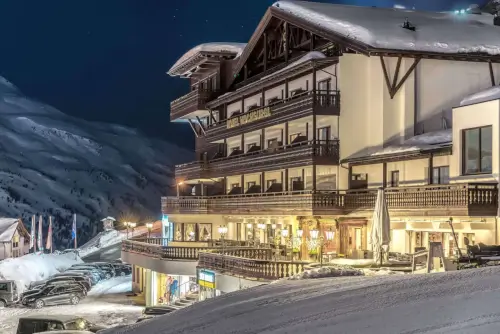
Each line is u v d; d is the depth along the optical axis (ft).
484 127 102.17
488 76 136.05
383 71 131.13
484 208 99.86
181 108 212.02
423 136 125.59
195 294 139.85
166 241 196.65
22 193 589.32
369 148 135.64
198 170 190.80
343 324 38.01
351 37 132.05
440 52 130.52
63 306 160.04
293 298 49.21
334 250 132.98
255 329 41.11
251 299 52.60
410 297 41.88
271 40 178.09
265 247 137.90
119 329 52.39
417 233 115.55
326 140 135.95
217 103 191.11
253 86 165.99
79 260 279.08
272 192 153.38
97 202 611.88
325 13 148.25
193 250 142.51
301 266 100.48
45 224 563.89
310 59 136.98
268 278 103.19
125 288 196.44
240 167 170.30
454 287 42.83
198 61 203.62
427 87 132.67
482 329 32.73
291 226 145.89
